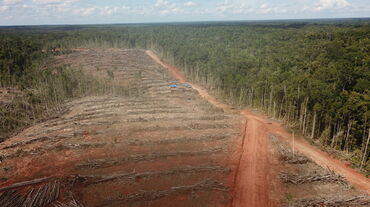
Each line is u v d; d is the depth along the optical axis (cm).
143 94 6206
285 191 2491
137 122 4034
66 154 3059
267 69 5609
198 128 3869
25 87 5838
